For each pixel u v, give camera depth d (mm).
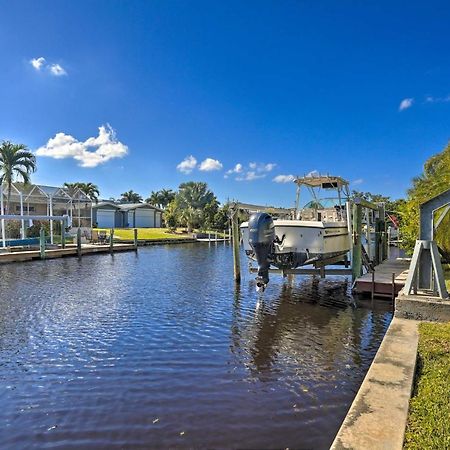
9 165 29422
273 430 4758
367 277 13516
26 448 4422
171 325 9578
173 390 5883
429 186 15938
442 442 2936
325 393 5801
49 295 13531
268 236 10828
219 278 17828
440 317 6754
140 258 27828
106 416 5113
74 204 43875
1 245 26828
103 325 9547
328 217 15672
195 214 59719
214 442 4512
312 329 9375
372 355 7547
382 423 3301
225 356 7395
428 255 7754
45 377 6367
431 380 4199
